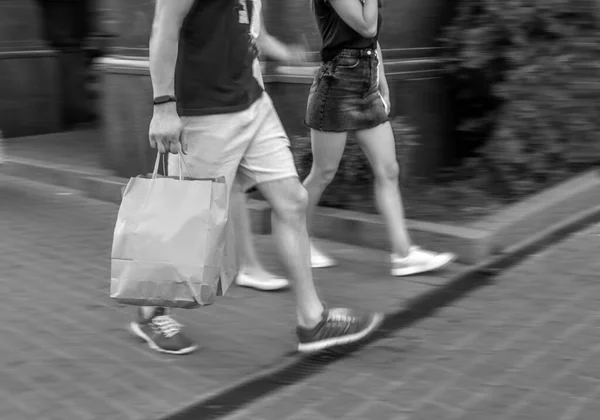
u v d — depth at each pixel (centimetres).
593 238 540
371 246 541
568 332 402
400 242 481
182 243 339
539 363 370
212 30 356
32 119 984
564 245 529
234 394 347
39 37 982
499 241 513
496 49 620
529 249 521
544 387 347
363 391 349
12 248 567
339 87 451
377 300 449
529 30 610
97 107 1035
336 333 380
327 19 450
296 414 331
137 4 678
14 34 960
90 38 1025
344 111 454
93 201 703
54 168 764
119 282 345
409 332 409
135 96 688
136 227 342
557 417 322
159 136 352
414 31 638
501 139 615
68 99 1020
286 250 371
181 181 346
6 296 473
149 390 350
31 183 775
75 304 458
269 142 369
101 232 605
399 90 622
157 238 339
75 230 611
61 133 995
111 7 702
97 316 439
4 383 359
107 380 360
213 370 368
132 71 683
